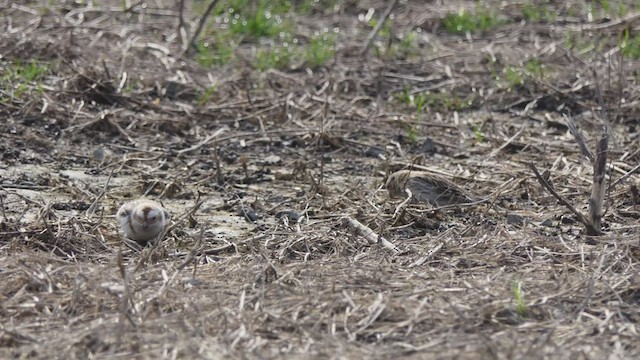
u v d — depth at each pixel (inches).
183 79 706.2
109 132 611.2
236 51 803.4
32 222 454.3
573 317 356.8
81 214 485.4
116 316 345.7
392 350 330.0
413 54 812.6
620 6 892.6
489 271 403.2
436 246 427.8
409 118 665.0
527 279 387.2
